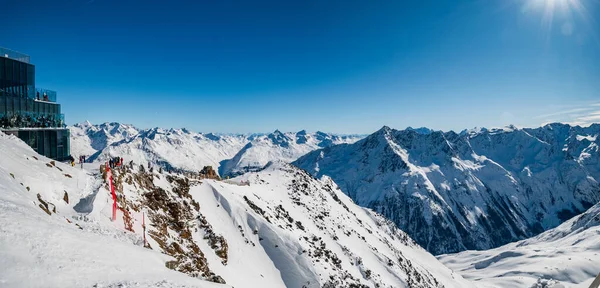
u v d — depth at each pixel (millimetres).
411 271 91688
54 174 26516
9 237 12594
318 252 58219
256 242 51250
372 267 72688
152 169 45812
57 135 45125
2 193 16766
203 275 22719
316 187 114438
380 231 130500
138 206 32812
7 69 38094
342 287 51125
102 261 14656
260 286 40781
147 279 14555
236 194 61156
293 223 68750
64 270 12461
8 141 28641
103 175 31000
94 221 22438
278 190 91438
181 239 35438
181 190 48281
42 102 43375
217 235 44500
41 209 18438
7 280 10414
